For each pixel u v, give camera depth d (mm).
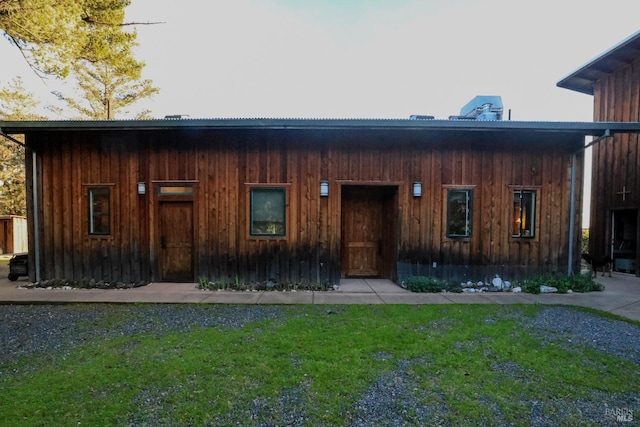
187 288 6410
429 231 6746
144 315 4625
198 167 6660
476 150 6797
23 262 7203
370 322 4285
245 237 6641
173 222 6820
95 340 3646
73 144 6746
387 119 6129
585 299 5730
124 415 2240
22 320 4391
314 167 6648
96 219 6781
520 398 2506
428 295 5957
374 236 7609
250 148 6641
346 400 2459
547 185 6855
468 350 3379
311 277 6633
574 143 6879
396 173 6723
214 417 2232
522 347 3461
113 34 10500
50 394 2494
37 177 6773
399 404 2410
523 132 6672
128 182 6719
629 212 9820
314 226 6645
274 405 2385
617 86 9680
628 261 9125
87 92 18812
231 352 3293
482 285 6656
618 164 9344
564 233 6875
